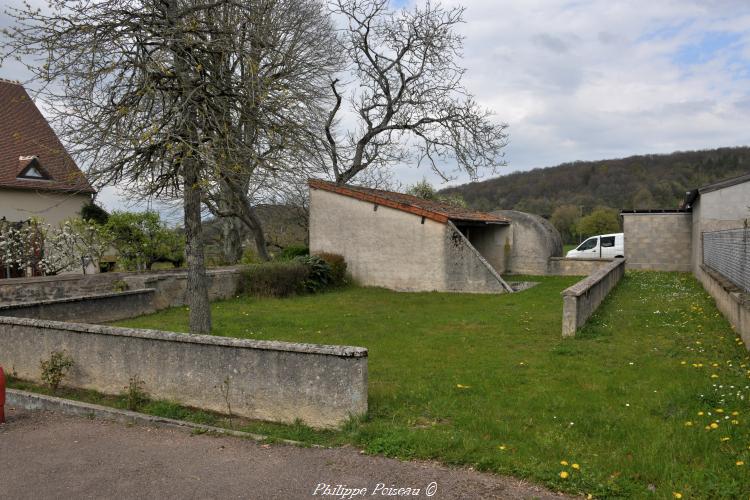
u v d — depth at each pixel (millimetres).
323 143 11523
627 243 23719
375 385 6562
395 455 4523
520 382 6598
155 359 6223
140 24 8047
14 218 20984
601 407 5539
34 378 7398
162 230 17891
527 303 13867
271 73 11164
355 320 11648
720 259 12859
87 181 8656
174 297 14008
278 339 9648
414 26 24344
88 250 16688
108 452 4953
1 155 21484
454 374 7047
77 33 8062
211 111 8383
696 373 6684
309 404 5297
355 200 18359
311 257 17375
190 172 8805
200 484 4215
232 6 9383
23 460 4832
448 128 24375
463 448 4500
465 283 16703
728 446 4383
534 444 4578
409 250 17500
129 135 8078
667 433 4742
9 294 12297
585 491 3811
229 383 5723
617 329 9734
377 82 25438
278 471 4379
